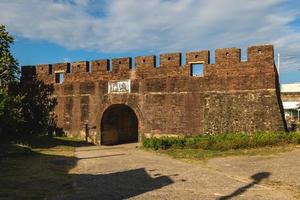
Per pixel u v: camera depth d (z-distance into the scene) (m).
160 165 14.78
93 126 26.50
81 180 11.83
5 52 24.52
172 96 23.03
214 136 19.86
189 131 22.28
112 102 25.62
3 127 23.45
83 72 27.16
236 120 20.78
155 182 11.43
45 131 28.78
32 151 19.47
